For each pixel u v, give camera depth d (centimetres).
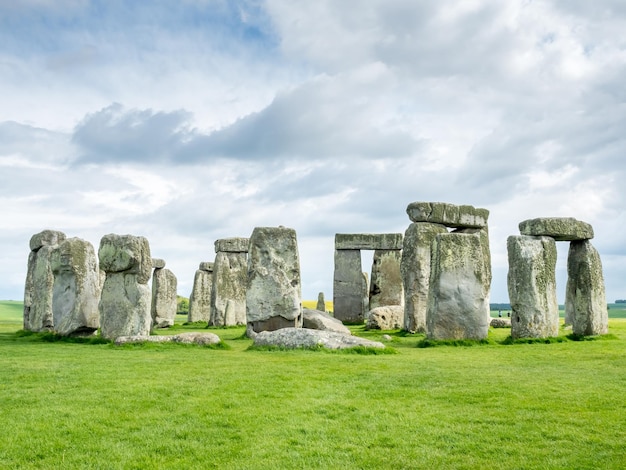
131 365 1249
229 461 681
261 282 2095
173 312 3325
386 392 993
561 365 1298
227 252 3212
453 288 1816
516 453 705
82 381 1062
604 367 1266
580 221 1962
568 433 770
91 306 1933
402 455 701
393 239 3428
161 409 877
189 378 1093
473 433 777
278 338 1574
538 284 1847
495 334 2200
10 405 892
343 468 662
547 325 1845
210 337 1639
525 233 1953
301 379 1090
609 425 802
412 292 2355
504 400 938
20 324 3038
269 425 808
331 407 897
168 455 698
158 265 3281
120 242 1831
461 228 2564
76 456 688
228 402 913
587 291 1972
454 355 1490
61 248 1941
